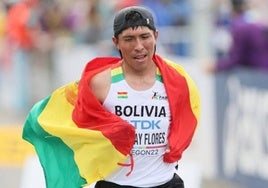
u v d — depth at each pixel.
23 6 31.81
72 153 11.82
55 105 12.09
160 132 11.45
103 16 29.05
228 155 20.97
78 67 30.11
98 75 11.35
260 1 25.22
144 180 11.55
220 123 21.27
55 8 31.69
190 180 16.06
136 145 11.41
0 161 21.08
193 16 25.94
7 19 33.88
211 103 21.62
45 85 32.34
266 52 20.88
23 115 32.72
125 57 11.16
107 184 11.71
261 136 19.45
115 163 11.49
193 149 24.27
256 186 19.78
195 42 25.39
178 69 11.64
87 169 11.70
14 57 34.41
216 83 21.36
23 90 33.88
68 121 12.03
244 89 20.16
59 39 31.58
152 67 11.41
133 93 11.30
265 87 19.30
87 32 29.89
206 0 25.16
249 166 20.06
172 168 11.77
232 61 20.84
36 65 32.56
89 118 11.52
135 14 10.96
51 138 11.89
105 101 11.34
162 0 28.64
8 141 21.14
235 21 20.94
